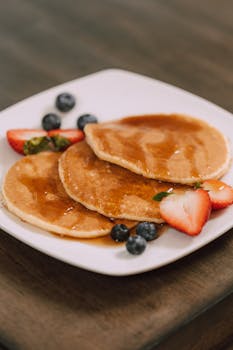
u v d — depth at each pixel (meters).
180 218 0.66
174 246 0.65
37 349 0.60
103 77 0.82
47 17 0.97
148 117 0.77
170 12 0.98
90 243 0.66
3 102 0.83
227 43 0.93
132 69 0.89
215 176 0.70
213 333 0.65
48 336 0.61
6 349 0.60
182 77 0.87
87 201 0.68
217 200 0.68
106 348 0.60
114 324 0.61
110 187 0.69
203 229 0.66
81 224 0.66
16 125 0.77
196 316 0.62
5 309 0.62
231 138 0.75
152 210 0.67
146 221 0.67
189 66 0.89
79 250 0.65
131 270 0.63
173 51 0.91
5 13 0.97
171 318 0.62
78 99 0.80
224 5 0.99
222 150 0.72
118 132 0.73
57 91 0.80
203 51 0.91
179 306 0.63
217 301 0.63
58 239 0.66
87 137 0.73
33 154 0.75
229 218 0.67
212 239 0.66
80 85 0.81
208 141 0.73
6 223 0.66
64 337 0.60
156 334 0.61
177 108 0.79
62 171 0.70
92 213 0.67
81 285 0.64
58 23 0.96
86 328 0.61
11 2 0.99
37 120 0.78
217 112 0.77
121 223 0.67
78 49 0.92
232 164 0.72
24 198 0.68
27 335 0.61
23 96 0.84
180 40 0.93
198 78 0.87
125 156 0.70
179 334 0.62
